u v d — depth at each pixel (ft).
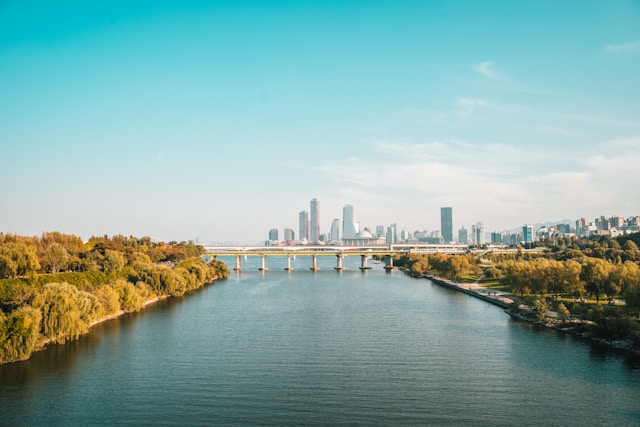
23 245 622.13
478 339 535.60
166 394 374.63
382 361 455.63
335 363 450.71
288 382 400.67
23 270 600.80
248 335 559.79
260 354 480.23
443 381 400.47
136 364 445.78
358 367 438.81
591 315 545.03
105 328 595.06
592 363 440.45
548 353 474.08
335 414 340.39
